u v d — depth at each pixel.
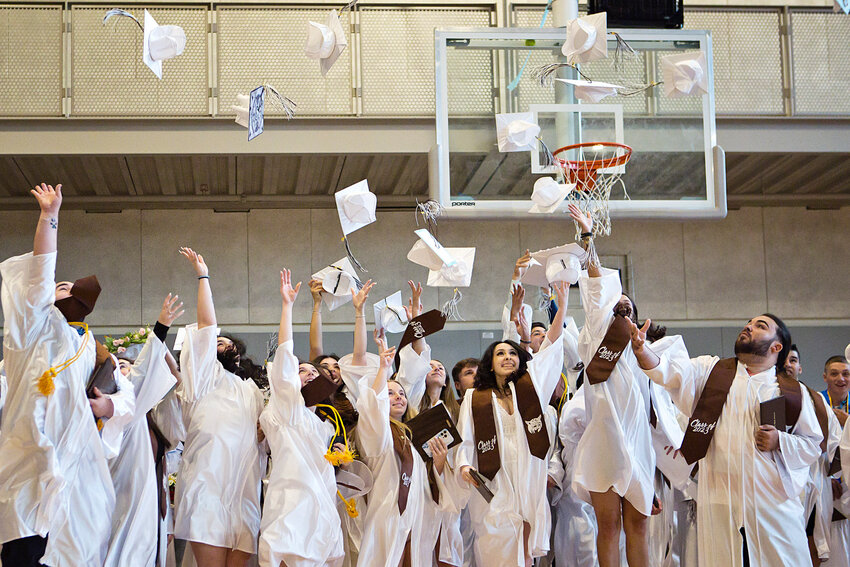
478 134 6.94
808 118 8.56
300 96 8.33
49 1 8.20
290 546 4.25
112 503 4.02
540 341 5.87
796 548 4.32
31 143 8.10
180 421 4.72
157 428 4.68
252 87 8.29
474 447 4.95
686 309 10.57
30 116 8.06
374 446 4.73
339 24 5.04
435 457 4.88
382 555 4.68
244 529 4.48
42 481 3.73
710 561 4.43
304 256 10.23
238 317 10.05
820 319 10.70
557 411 5.74
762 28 8.64
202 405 4.60
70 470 3.84
